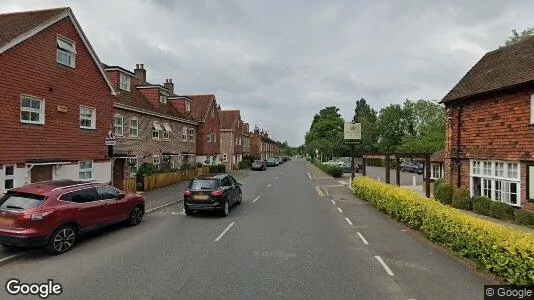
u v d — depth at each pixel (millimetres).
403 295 6445
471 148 17469
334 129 79000
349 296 6383
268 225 12812
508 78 15273
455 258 8797
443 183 19391
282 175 42469
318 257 8812
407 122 74688
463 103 18125
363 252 9305
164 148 31406
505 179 15242
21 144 14195
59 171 16312
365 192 19672
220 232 11602
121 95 25594
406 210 12695
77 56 17484
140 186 23047
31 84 14688
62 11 16172
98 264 8164
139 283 6961
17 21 15695
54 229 8930
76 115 17422
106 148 19812
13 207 8844
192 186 14758
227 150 55812
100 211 10703
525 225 13156
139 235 11125
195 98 43719
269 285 6895
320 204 18594
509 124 14930
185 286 6816
